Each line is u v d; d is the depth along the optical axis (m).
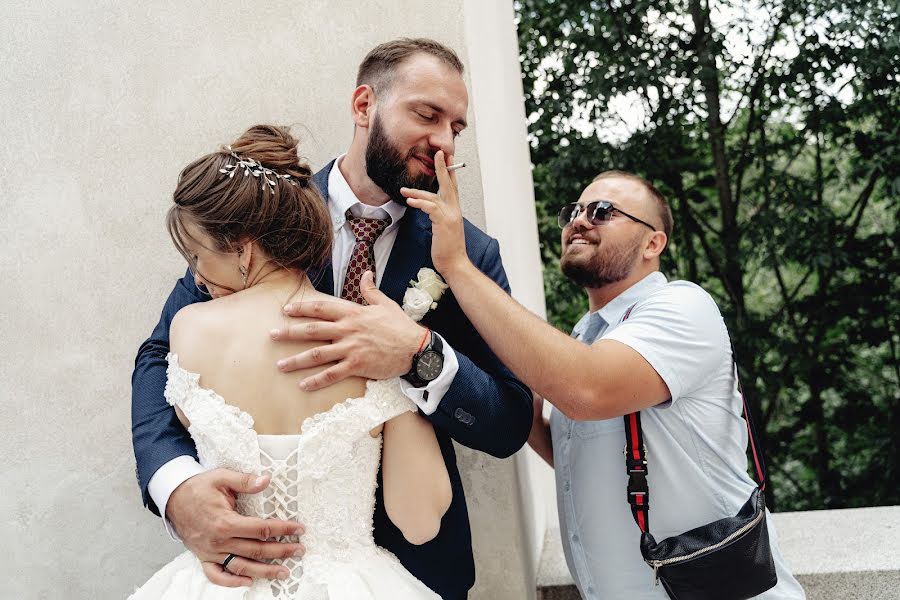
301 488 1.68
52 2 2.70
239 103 2.66
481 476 2.57
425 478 1.79
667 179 6.50
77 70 2.70
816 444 6.61
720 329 2.27
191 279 2.25
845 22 6.10
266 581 1.70
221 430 1.67
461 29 2.58
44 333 2.73
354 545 1.73
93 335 2.72
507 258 3.04
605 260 2.48
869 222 6.44
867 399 6.50
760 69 6.31
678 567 1.99
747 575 1.99
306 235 1.79
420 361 1.79
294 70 2.65
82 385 2.72
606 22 6.29
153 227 2.70
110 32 2.69
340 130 2.63
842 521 3.36
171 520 1.80
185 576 1.77
